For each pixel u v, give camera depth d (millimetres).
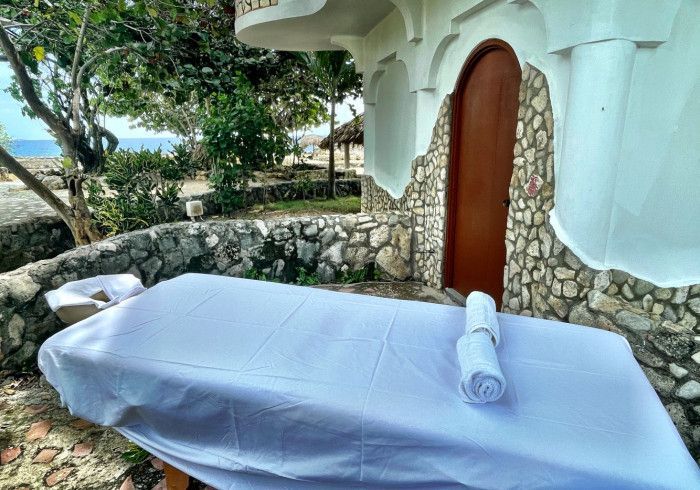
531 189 2773
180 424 1572
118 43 5316
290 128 14367
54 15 4605
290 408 1393
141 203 5922
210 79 6902
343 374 1528
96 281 2432
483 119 3482
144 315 2016
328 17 4832
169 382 1529
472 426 1268
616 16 1989
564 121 2373
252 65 8031
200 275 2594
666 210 2160
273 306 2145
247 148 7926
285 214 8852
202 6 6293
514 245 3010
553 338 1812
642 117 2139
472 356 1446
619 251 2291
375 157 6234
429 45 3949
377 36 5406
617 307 2186
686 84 2035
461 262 4047
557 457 1156
